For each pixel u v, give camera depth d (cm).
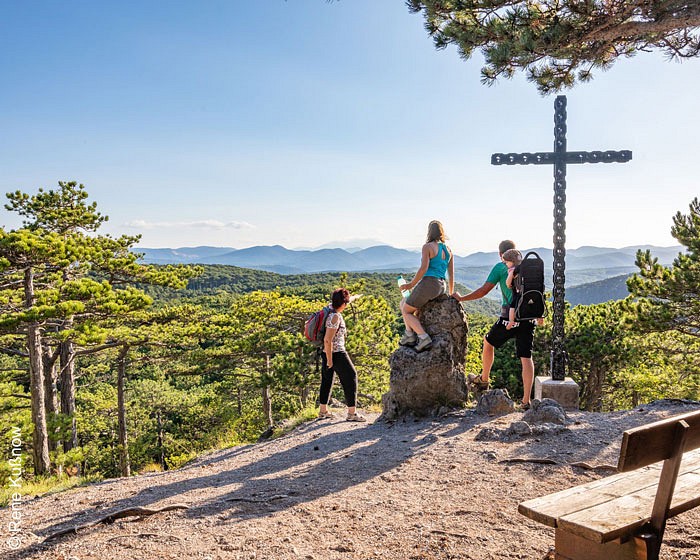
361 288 2320
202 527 391
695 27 567
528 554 329
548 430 614
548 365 1944
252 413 3450
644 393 2253
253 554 338
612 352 1809
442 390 780
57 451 1616
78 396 3603
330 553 339
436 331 799
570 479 477
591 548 268
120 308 1517
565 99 819
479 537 357
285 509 430
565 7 579
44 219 2048
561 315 814
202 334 2150
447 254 783
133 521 414
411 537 362
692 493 273
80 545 369
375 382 2272
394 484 492
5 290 1730
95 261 1898
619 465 224
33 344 1516
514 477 488
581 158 808
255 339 2188
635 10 561
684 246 1383
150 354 2508
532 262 726
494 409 736
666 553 314
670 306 1453
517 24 583
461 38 593
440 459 561
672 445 244
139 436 3775
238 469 627
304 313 2345
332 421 875
